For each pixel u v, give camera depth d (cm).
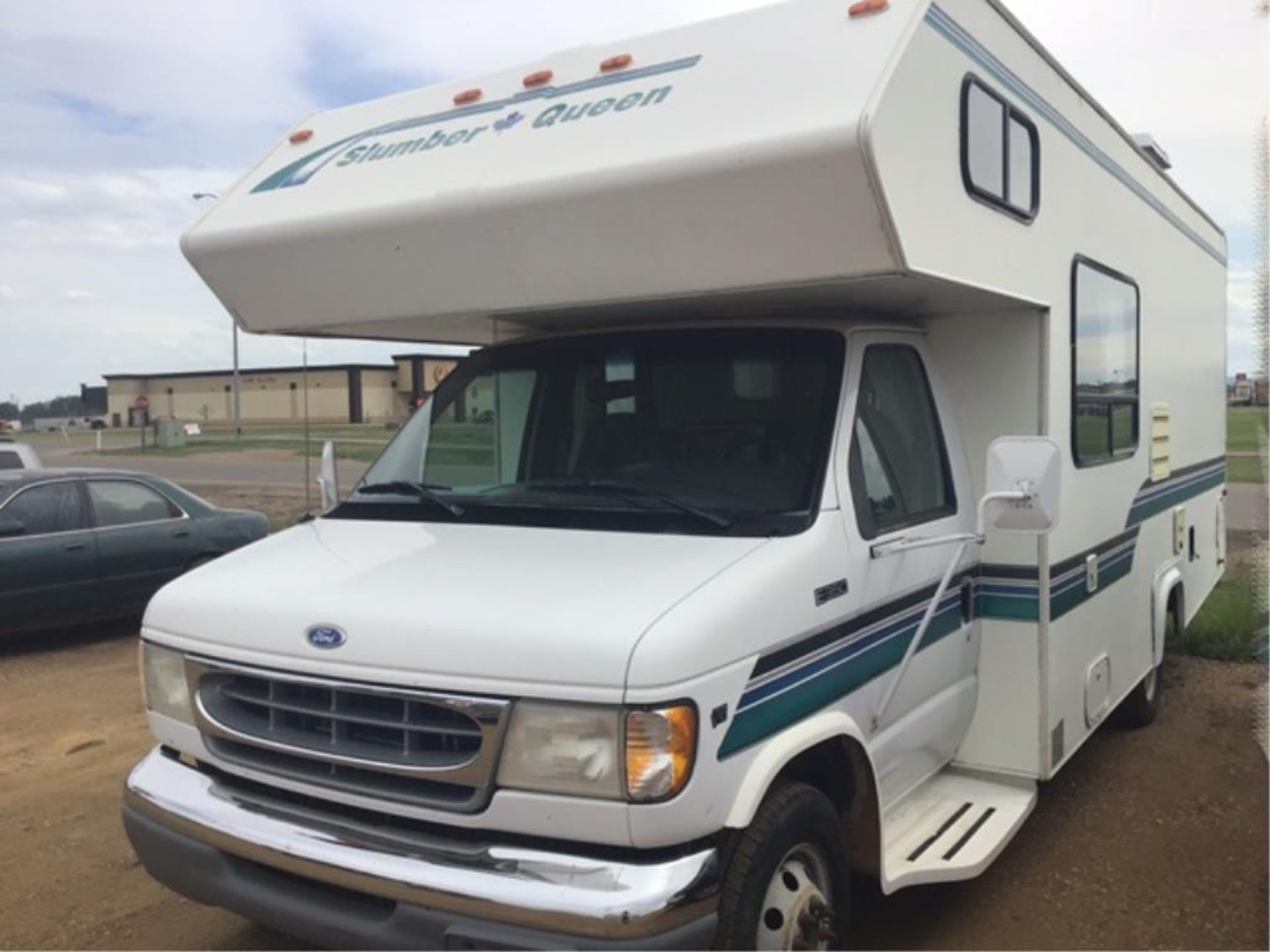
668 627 283
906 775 403
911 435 417
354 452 2877
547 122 383
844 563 346
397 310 408
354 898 307
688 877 279
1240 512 1628
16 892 463
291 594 334
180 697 350
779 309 411
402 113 450
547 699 281
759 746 306
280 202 430
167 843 342
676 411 395
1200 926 418
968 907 434
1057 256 458
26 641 945
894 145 317
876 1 346
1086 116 496
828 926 324
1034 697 446
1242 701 709
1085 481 496
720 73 355
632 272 354
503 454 429
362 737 311
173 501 988
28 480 914
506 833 291
